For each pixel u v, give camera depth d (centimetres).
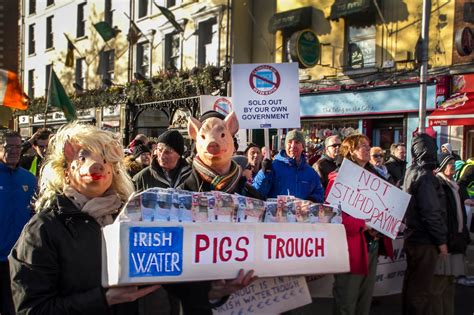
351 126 1442
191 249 188
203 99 798
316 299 554
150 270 178
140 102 2128
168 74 1923
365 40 1427
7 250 412
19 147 427
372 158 565
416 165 437
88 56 2566
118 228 175
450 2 1227
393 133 1363
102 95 2294
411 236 434
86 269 193
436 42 1252
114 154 207
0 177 418
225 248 196
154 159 469
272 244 207
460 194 458
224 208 206
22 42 3158
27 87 3114
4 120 836
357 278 388
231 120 260
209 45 1883
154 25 2134
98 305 177
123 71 2328
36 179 440
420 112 1089
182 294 211
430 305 437
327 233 224
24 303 183
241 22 1761
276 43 1656
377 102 1362
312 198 493
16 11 3284
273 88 575
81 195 202
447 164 451
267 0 1722
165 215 191
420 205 421
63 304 180
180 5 1967
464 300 557
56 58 2841
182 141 459
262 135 1614
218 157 248
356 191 384
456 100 1176
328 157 603
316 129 1527
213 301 208
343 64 1465
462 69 1201
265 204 218
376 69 1373
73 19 2702
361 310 420
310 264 217
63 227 193
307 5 1554
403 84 1298
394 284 477
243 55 1767
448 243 434
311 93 1515
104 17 2441
